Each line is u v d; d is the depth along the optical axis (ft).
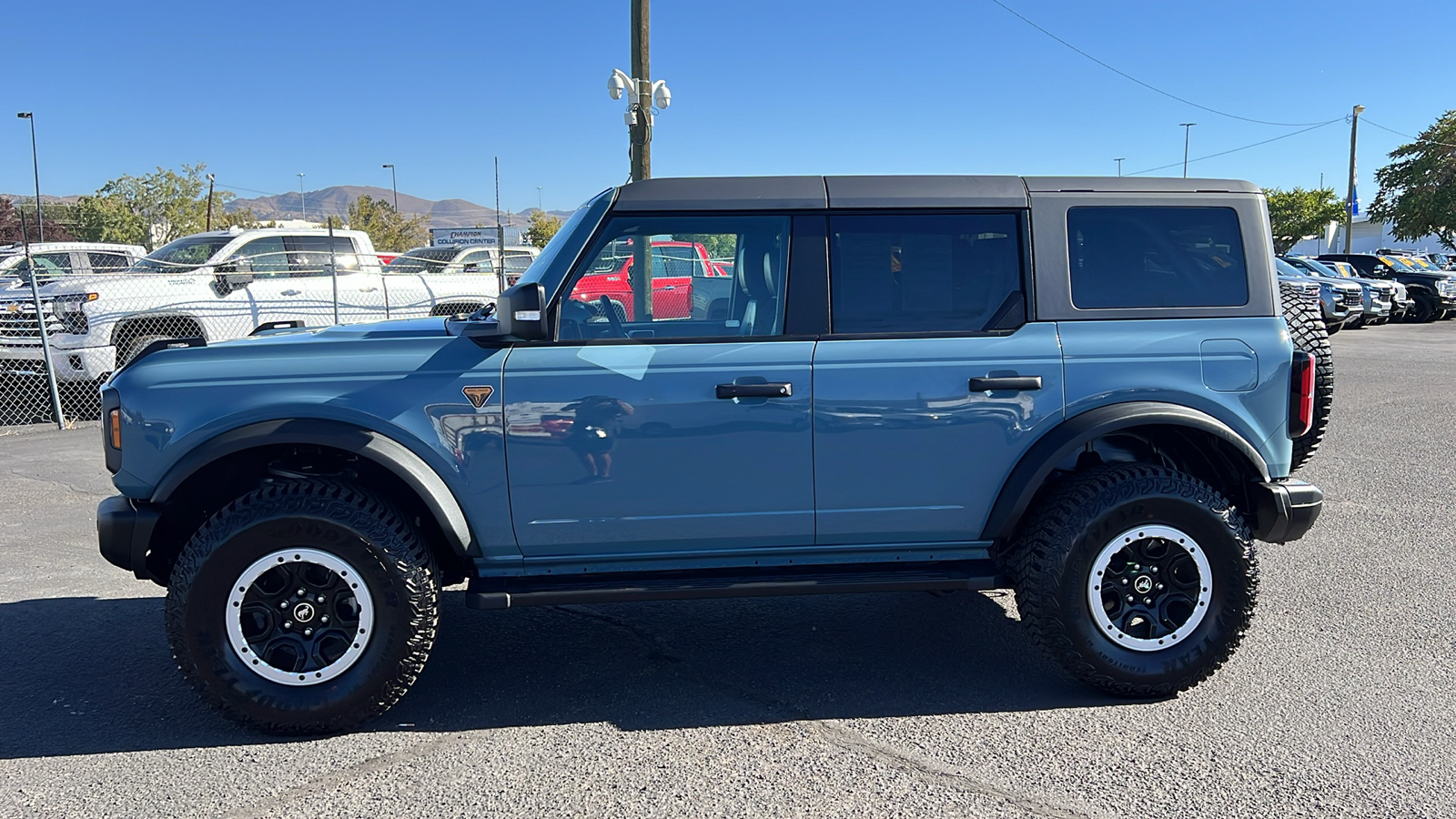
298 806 10.45
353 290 42.55
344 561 11.71
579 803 10.47
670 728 12.26
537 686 13.62
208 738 12.07
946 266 12.73
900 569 13.01
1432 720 12.16
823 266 12.56
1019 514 12.54
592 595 12.24
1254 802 10.34
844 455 12.47
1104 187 12.94
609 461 12.23
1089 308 12.80
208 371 11.98
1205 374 12.78
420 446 12.03
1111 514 12.34
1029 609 12.66
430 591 12.05
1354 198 146.10
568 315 12.37
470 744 11.86
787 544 12.82
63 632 15.75
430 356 12.12
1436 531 20.72
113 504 12.17
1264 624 15.49
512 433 12.10
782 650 14.88
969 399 12.50
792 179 12.77
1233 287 13.01
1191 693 13.08
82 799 10.64
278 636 11.93
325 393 11.97
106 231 188.85
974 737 11.93
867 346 12.48
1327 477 25.95
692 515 12.49
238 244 39.99
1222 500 12.64
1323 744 11.57
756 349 12.35
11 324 35.09
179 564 11.63
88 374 35.01
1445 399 39.78
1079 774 10.96
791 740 11.91
